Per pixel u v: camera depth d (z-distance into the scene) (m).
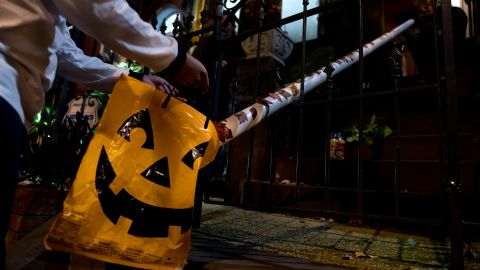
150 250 1.08
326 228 2.94
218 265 1.45
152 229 1.10
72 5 0.84
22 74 0.84
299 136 2.24
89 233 1.02
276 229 2.69
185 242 1.17
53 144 2.03
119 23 0.89
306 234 2.55
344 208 3.59
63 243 1.00
